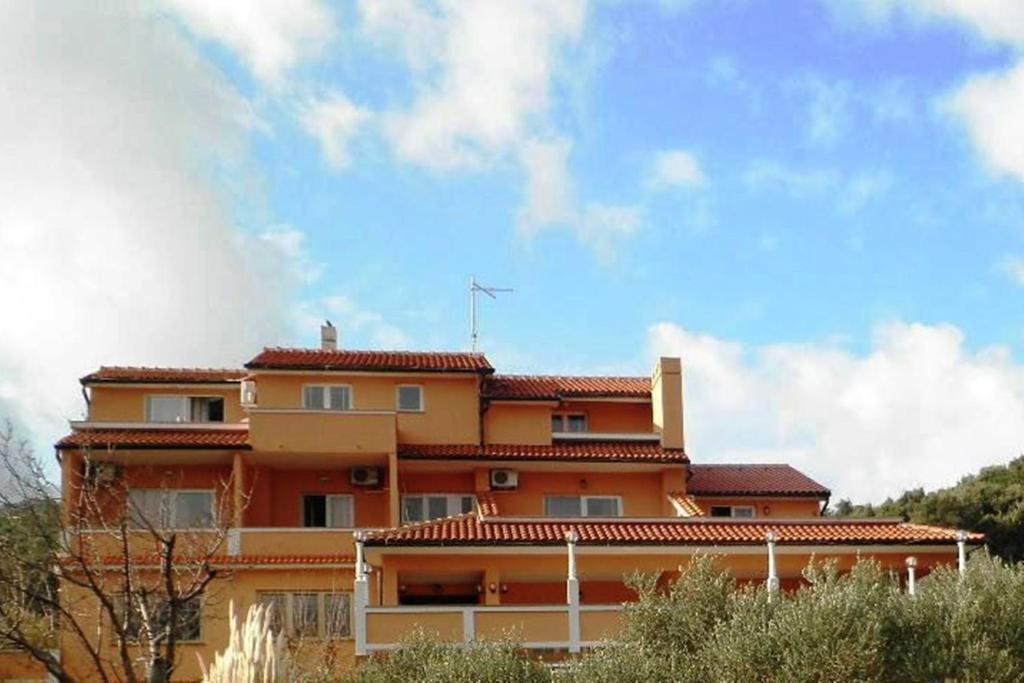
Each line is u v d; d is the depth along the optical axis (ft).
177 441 127.44
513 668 84.74
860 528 115.03
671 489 136.26
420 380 138.92
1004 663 76.89
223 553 119.03
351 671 95.30
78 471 112.16
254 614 42.55
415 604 116.37
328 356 140.56
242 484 128.77
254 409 129.08
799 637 77.10
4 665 104.12
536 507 135.44
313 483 133.80
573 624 103.50
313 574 118.01
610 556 111.34
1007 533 177.99
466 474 135.85
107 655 103.91
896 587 83.15
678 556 111.34
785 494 140.26
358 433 130.00
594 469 136.15
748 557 112.78
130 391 137.59
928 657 77.36
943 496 187.73
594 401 145.18
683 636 84.48
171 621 63.72
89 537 94.12
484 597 110.52
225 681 41.73
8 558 80.18
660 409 140.36
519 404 141.49
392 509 129.49
